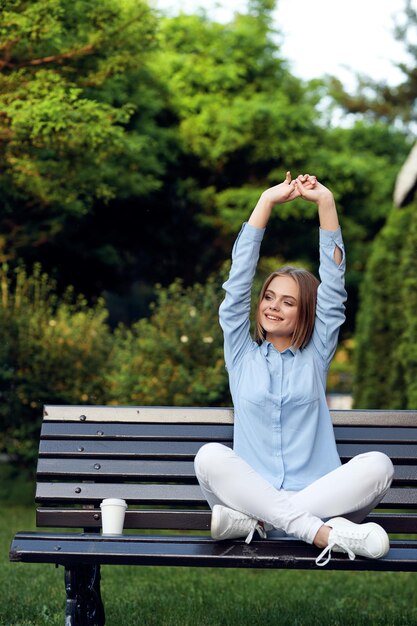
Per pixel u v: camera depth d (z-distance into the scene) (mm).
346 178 19672
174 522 3863
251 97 19500
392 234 11867
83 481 4043
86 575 3789
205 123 18359
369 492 3484
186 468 3953
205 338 9961
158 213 17859
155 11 9656
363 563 3252
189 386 9812
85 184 10367
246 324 3969
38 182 10375
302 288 3877
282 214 18578
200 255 19172
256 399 3746
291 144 18906
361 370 12156
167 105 18234
